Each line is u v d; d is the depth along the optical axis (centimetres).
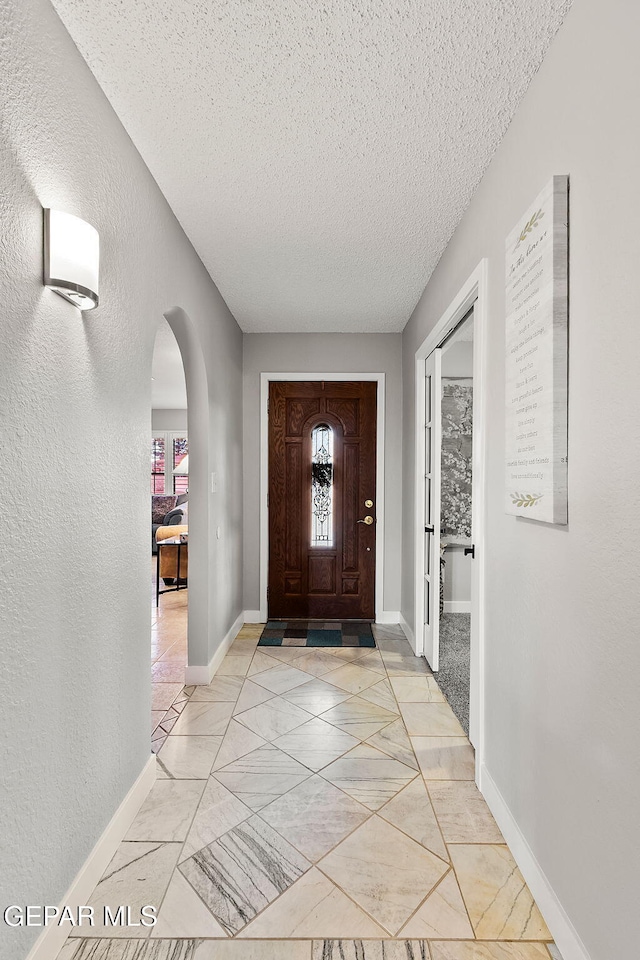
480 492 206
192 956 130
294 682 303
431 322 305
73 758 140
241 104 161
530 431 149
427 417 349
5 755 109
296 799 193
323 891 150
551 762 139
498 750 182
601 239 114
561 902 132
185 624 434
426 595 349
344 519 430
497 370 187
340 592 433
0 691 107
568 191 130
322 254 275
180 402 838
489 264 195
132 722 182
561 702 134
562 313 131
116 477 167
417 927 138
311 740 237
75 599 140
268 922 140
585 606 121
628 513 105
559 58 133
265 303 352
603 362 114
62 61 130
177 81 151
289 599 433
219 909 144
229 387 365
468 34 135
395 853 166
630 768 103
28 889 118
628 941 103
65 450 134
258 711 265
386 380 422
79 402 141
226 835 174
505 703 175
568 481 130
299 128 173
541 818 145
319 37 136
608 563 112
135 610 184
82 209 142
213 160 191
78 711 142
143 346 192
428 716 260
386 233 251
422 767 215
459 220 238
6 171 107
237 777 207
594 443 117
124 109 163
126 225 175
